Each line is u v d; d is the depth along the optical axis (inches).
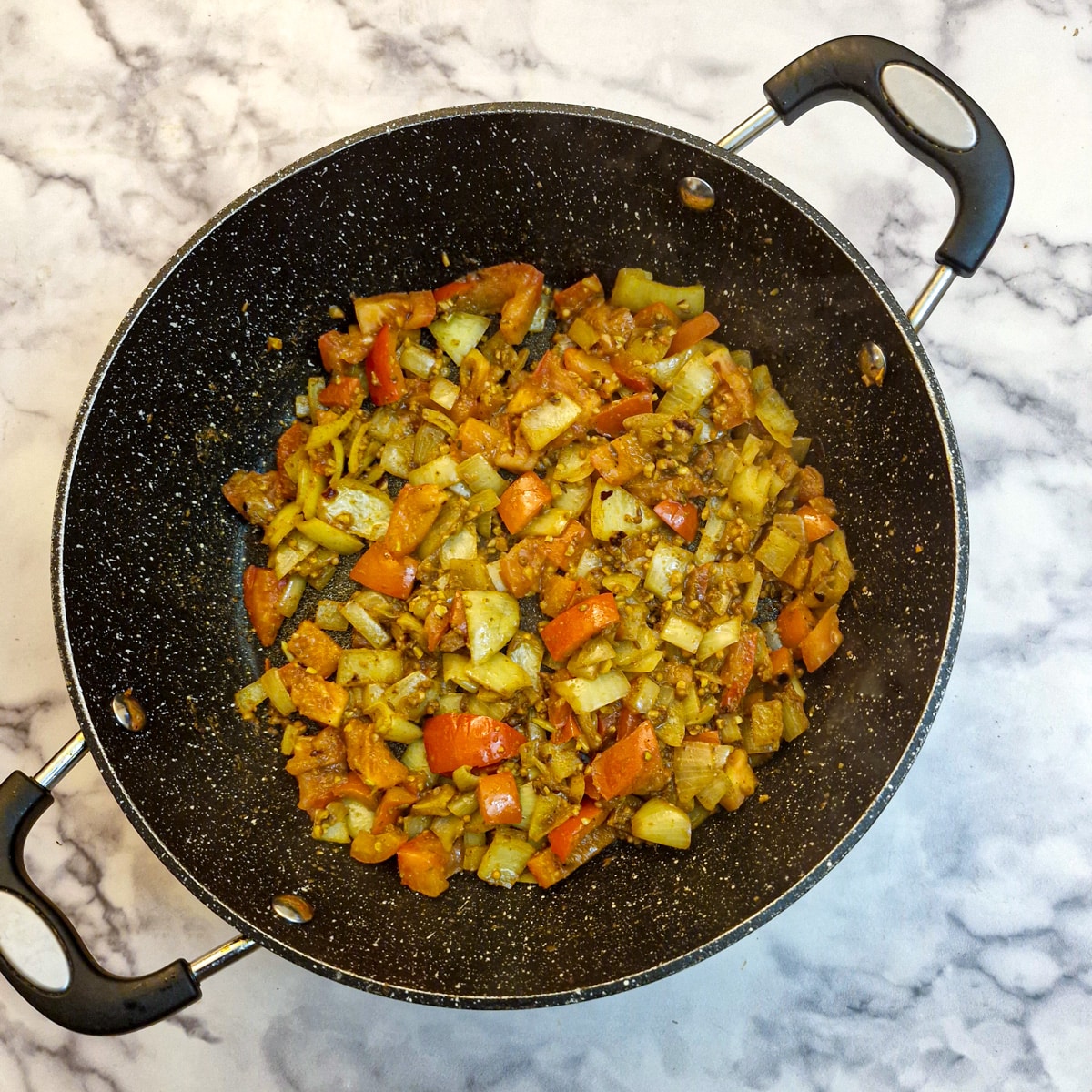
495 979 16.0
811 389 17.5
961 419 18.6
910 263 18.8
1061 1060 17.5
